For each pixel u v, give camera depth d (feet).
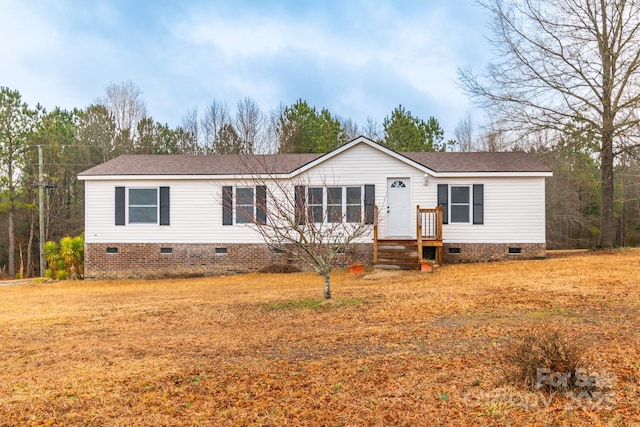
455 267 60.90
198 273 69.36
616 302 33.50
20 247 112.37
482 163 68.54
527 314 31.45
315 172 67.15
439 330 28.73
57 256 76.38
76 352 28.02
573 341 21.45
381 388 19.81
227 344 28.30
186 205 69.62
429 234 65.98
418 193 66.64
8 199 113.09
